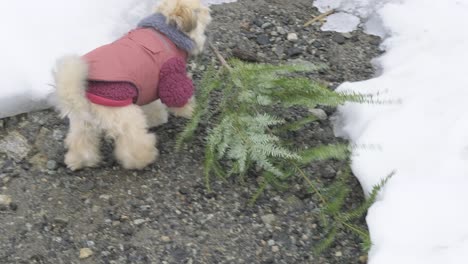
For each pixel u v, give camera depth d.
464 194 2.83
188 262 2.90
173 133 3.55
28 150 3.45
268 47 4.07
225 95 3.32
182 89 3.18
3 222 3.07
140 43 3.11
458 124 3.14
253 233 3.02
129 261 2.90
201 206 3.14
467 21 3.92
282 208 3.13
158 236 3.01
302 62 3.93
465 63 3.57
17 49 3.82
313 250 2.93
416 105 3.32
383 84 3.57
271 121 3.17
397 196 2.86
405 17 4.10
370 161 3.09
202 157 3.40
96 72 2.94
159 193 3.21
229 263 2.89
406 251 2.64
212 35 4.13
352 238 2.96
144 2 4.25
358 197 3.13
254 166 3.32
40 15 4.02
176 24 3.21
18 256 2.93
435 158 3.03
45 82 3.68
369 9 4.30
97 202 3.17
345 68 3.90
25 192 3.22
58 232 3.03
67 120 3.60
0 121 3.59
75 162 3.29
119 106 2.99
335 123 3.55
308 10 4.38
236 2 4.43
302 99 3.28
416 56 3.76
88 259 2.92
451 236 2.68
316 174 3.27
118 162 3.38
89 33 3.99
